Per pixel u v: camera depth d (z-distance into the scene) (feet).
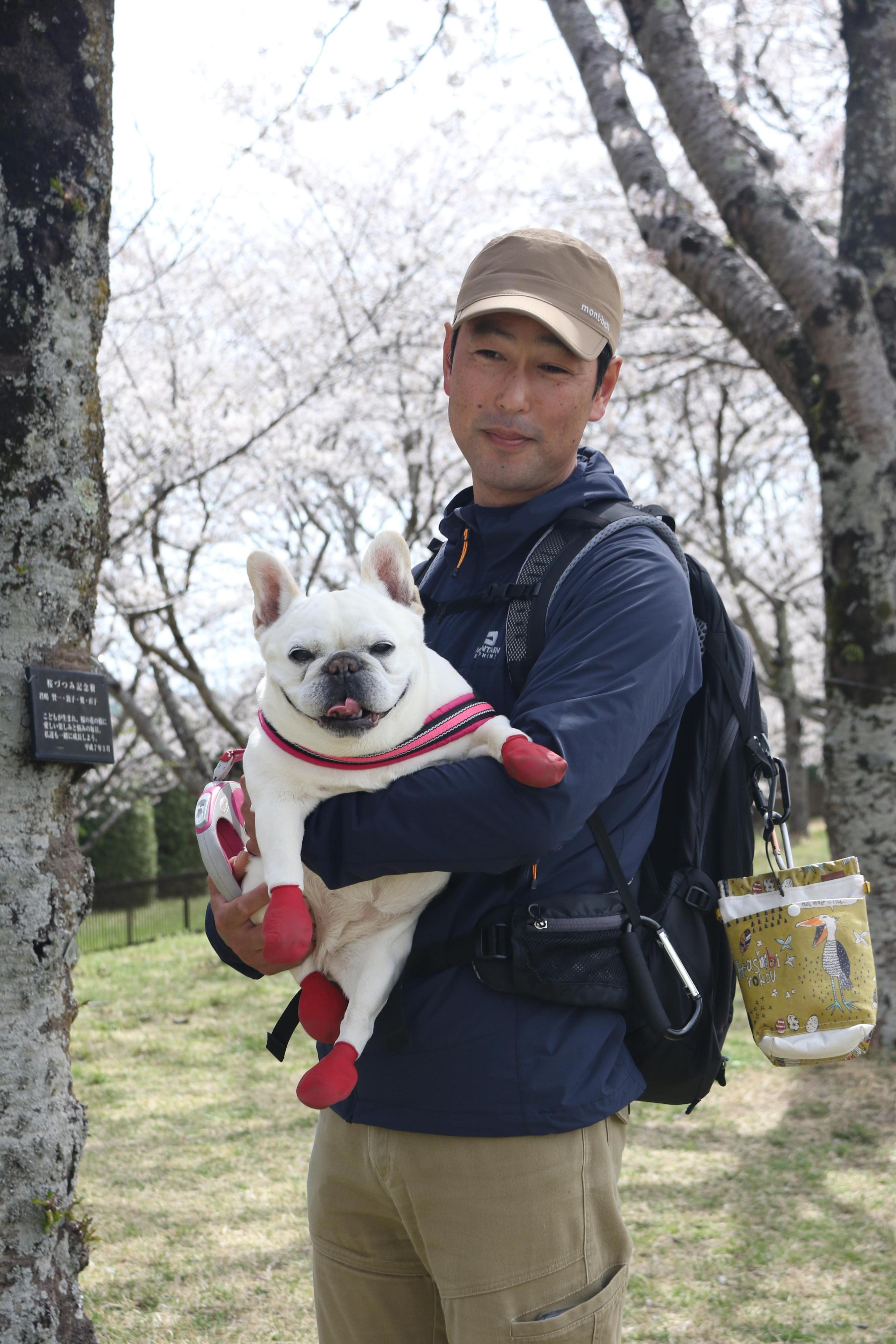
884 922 19.65
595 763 4.73
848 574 20.07
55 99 6.15
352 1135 5.68
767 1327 11.15
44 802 6.32
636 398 37.06
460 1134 5.05
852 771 19.93
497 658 5.70
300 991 5.48
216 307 43.29
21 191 6.06
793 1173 15.20
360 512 61.46
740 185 20.71
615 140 23.67
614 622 5.16
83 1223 6.48
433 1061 5.12
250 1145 17.57
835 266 19.86
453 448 50.24
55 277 6.19
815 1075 19.19
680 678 5.35
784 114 33.22
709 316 37.58
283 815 4.92
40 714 6.19
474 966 5.13
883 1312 11.38
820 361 20.11
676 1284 12.15
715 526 65.21
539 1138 5.06
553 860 5.28
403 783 4.80
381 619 5.23
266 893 5.41
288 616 5.35
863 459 19.86
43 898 6.25
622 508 5.94
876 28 21.17
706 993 5.86
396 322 42.63
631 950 5.31
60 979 6.37
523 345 5.90
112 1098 20.56
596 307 5.96
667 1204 14.32
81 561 6.47
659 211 23.02
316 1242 6.01
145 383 39.17
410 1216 5.35
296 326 42.55
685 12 22.17
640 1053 5.57
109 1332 11.49
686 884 5.95
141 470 36.99
